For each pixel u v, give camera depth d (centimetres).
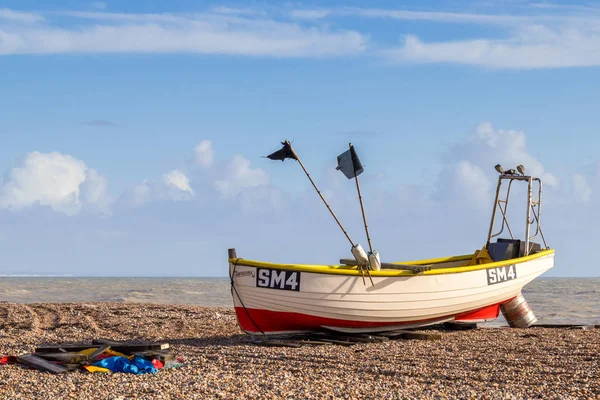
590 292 4631
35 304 2336
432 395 822
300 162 1409
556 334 1535
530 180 1750
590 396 812
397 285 1430
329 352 1216
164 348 1105
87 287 5981
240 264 1373
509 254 1745
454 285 1521
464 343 1346
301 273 1341
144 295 4316
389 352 1210
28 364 1030
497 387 873
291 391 846
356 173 1451
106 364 1009
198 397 815
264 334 1404
